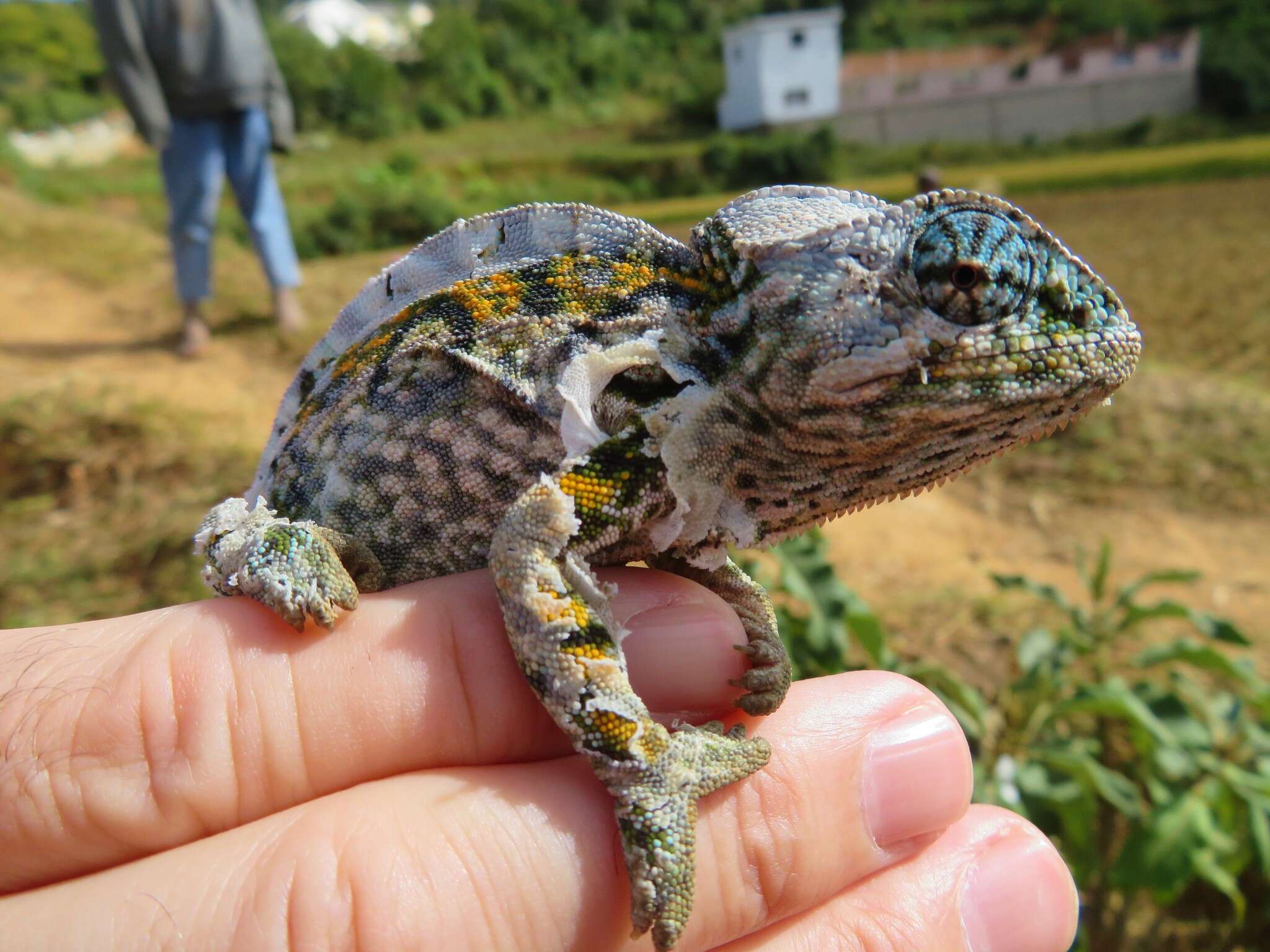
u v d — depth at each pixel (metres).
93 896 0.08
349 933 0.08
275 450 0.12
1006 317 0.09
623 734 0.09
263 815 0.09
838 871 0.10
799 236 0.10
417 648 0.09
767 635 0.11
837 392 0.09
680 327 0.10
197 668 0.09
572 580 0.09
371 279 0.12
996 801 0.20
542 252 0.11
